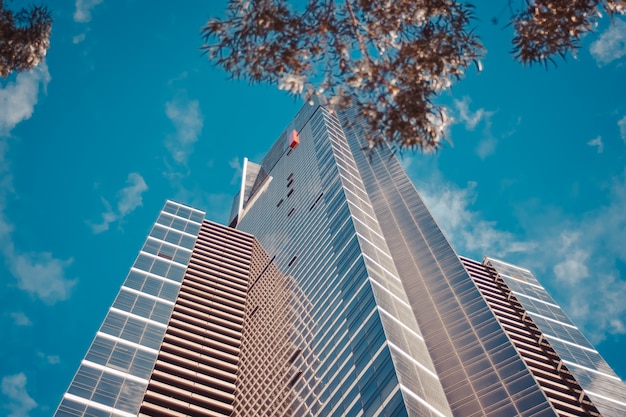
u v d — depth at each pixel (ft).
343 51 46.73
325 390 227.81
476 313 260.21
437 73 46.19
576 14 47.75
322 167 457.27
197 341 297.53
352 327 246.06
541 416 195.93
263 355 295.69
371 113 46.26
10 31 54.95
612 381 296.10
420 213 368.27
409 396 184.14
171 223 443.32
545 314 368.48
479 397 214.28
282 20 46.16
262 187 629.10
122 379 248.52
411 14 47.47
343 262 303.68
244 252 442.91
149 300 319.88
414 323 264.11
